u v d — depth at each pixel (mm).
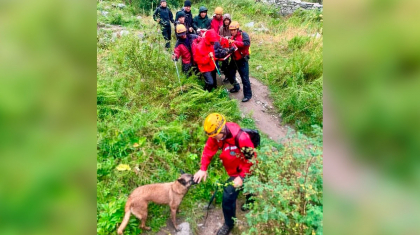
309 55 6094
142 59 5410
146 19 9469
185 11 6832
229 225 2906
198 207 3246
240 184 2748
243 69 5113
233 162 2791
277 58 7223
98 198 3080
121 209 3008
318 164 2311
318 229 2018
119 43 6398
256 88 5852
